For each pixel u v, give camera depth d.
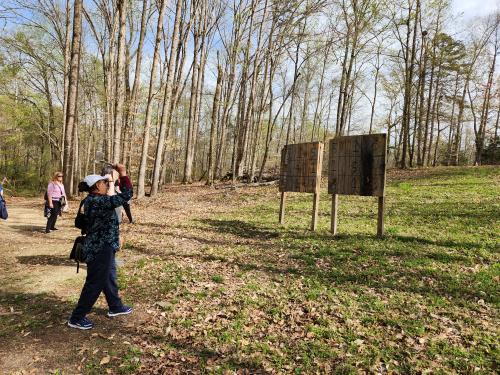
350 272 6.16
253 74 23.67
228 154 53.84
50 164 35.31
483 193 12.73
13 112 28.61
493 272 5.77
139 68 21.28
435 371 3.44
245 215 12.52
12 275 6.58
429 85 30.30
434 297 5.09
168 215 13.39
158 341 4.18
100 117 28.70
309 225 10.09
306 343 4.04
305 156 9.78
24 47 24.05
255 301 5.16
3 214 9.95
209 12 26.92
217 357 3.83
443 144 45.56
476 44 32.88
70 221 12.59
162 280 6.18
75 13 17.58
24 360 3.81
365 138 8.37
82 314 4.45
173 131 32.19
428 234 8.21
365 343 4.00
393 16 21.72
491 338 3.98
